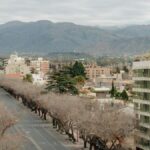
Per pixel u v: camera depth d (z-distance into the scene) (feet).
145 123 653.71
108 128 654.53
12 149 560.20
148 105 649.20
